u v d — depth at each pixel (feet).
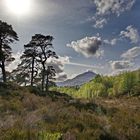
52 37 154.20
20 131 29.45
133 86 352.49
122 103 136.56
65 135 29.35
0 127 32.76
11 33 127.75
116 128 38.01
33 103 60.90
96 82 500.74
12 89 82.84
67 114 41.75
